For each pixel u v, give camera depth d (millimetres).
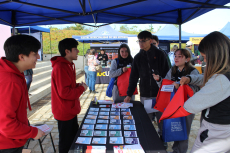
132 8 3260
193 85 1894
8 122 1067
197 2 2555
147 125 1723
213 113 1193
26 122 1299
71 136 2016
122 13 3549
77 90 1908
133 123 1754
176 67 2205
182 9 3359
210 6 2824
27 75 4633
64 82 1763
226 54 1112
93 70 6184
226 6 2604
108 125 1733
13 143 1192
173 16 3693
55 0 2686
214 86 1125
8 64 1149
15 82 1119
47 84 6848
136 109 2223
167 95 2117
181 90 1479
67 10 3164
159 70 2471
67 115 1906
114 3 2875
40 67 8453
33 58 1215
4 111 1061
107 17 3762
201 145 1287
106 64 9086
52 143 2555
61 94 1745
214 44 1144
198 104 1192
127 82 2805
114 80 3010
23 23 3713
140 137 1477
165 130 1939
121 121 1815
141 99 2648
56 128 3365
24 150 2490
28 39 1167
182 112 1335
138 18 3717
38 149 2662
